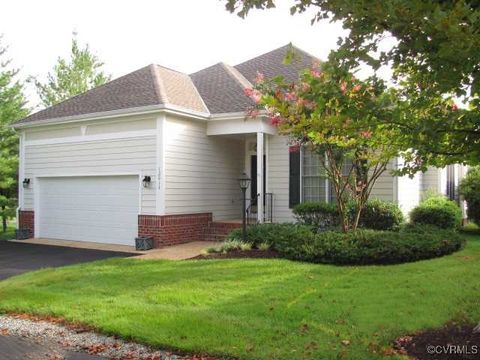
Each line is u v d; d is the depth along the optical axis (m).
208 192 14.95
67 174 15.50
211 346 4.89
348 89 3.76
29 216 16.56
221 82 16.52
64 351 5.07
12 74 21.41
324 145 10.13
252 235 11.13
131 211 14.02
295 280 7.79
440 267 8.50
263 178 14.98
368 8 3.27
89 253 12.67
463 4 2.97
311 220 13.09
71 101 16.67
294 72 16.39
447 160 4.29
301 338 5.04
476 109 3.60
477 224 15.70
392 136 4.18
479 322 5.19
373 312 5.88
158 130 13.31
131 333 5.36
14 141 20.64
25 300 7.04
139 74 16.09
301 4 3.95
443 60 3.31
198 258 10.42
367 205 12.32
